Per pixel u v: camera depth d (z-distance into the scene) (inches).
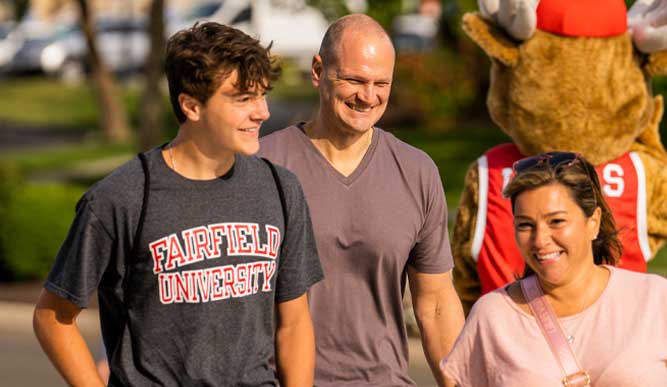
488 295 299.1
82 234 288.4
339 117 350.3
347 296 357.4
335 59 349.1
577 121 436.5
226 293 292.2
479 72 1612.9
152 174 291.9
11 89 2623.0
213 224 292.4
